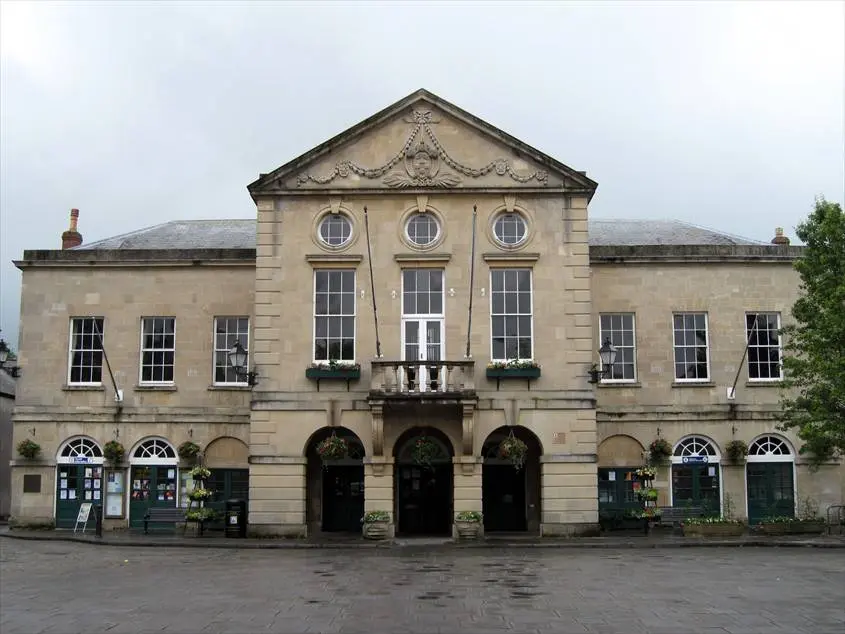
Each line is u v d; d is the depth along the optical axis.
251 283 30.70
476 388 26.72
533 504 28.52
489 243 27.44
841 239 26.22
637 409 29.78
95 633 11.54
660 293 30.41
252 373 26.92
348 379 26.73
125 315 30.70
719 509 29.44
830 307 25.59
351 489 28.98
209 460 30.00
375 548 23.69
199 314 30.66
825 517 29.39
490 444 28.88
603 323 30.45
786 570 17.94
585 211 27.61
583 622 12.15
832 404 25.73
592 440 26.50
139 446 30.17
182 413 30.06
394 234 27.56
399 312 27.20
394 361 25.80
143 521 29.59
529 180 27.62
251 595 14.67
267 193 27.80
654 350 30.16
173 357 30.55
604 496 29.55
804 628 11.73
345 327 27.33
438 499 28.70
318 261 27.38
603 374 27.16
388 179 27.72
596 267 30.56
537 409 26.59
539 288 27.25
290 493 26.41
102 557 21.44
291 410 26.75
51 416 30.23
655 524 28.45
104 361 30.47
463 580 16.55
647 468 28.16
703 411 29.78
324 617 12.55
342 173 27.77
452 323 27.08
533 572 17.81
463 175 27.67
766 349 30.36
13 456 30.19
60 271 30.92
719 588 15.36
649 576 17.08
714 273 30.53
